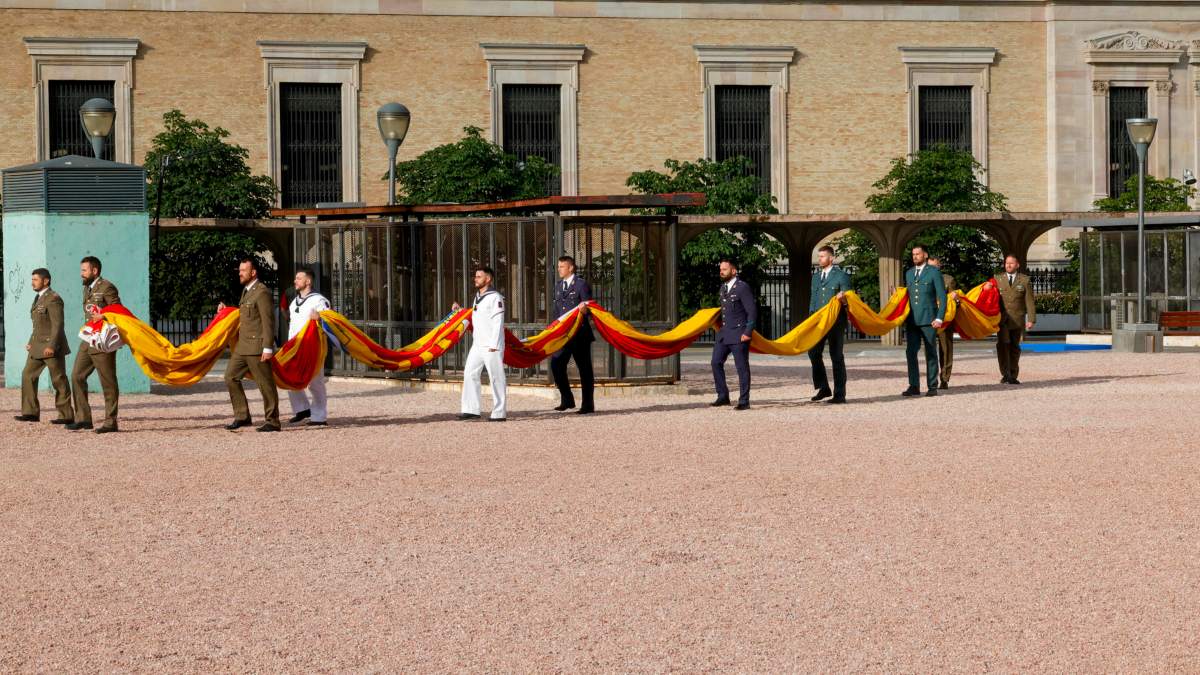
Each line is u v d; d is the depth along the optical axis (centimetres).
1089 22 6297
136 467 1666
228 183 4838
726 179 5453
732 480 1541
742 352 2322
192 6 5822
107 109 2820
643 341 2359
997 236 4656
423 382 2786
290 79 5894
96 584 1085
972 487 1486
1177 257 4153
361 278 2972
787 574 1098
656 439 1903
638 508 1375
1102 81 6294
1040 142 6331
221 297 4888
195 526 1302
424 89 5997
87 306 2039
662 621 970
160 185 3953
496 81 6034
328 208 2930
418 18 5984
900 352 4247
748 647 909
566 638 933
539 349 2250
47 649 917
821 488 1485
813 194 6231
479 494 1459
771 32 6197
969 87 6328
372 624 970
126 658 898
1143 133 3947
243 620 982
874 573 1099
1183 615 973
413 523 1308
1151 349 3922
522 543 1218
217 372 3291
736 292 2316
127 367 2678
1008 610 990
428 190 5288
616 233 2611
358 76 5944
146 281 2669
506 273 2667
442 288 2781
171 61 5816
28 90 5712
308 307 2216
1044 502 1395
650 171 5475
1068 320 5416
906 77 6256
